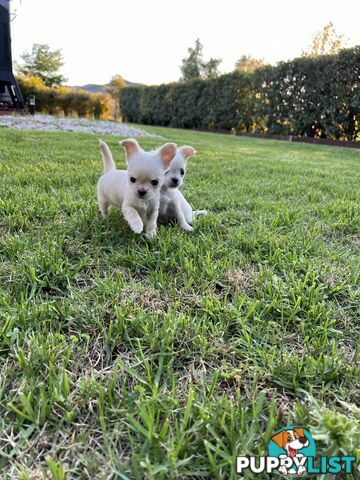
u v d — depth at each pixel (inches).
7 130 104.1
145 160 25.9
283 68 208.5
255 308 19.2
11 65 164.9
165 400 13.3
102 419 12.1
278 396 14.1
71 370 14.7
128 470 10.8
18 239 24.7
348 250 27.9
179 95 300.7
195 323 17.8
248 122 249.3
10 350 15.2
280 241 28.2
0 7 153.9
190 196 41.7
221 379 14.8
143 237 27.8
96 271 22.4
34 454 11.3
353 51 172.9
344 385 14.5
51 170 50.3
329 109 188.9
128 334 16.9
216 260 25.4
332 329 17.8
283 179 58.1
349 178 62.7
